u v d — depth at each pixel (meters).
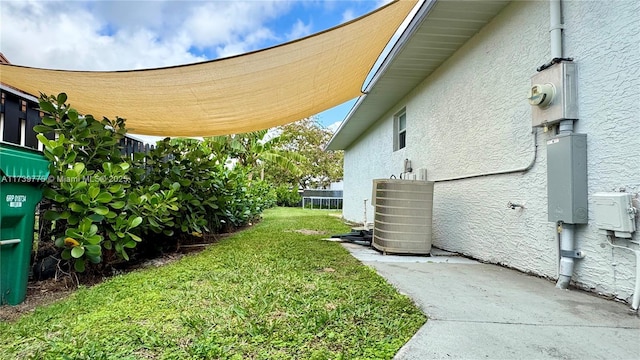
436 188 6.48
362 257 4.93
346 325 2.30
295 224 10.27
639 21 2.73
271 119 7.44
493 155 4.65
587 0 3.20
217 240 6.83
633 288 2.73
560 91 3.29
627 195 2.75
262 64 4.52
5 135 4.00
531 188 3.90
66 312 2.62
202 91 5.30
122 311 2.58
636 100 2.75
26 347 2.06
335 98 7.08
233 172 8.13
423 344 2.03
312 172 29.62
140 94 5.37
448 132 6.02
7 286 2.96
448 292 3.09
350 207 14.40
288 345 2.02
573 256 3.22
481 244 4.86
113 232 3.81
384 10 3.98
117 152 4.40
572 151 3.17
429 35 5.27
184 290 3.14
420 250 5.20
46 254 3.78
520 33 4.15
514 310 2.61
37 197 3.20
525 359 1.87
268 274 3.73
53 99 3.89
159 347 2.00
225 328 2.24
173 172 5.51
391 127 9.46
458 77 5.70
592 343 2.06
